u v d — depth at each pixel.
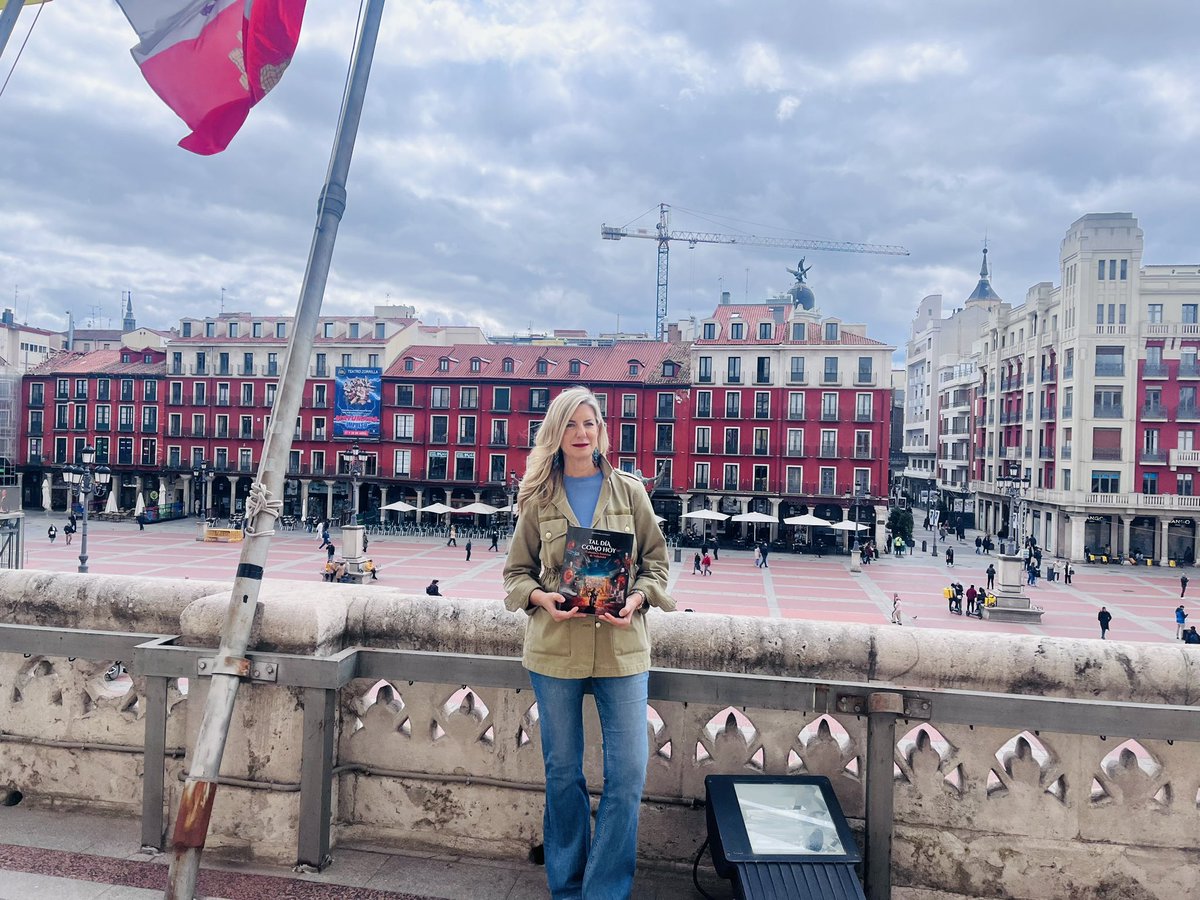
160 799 2.99
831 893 2.36
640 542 2.51
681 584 36.38
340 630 3.08
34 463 65.88
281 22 3.65
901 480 100.69
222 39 3.67
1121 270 48.91
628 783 2.40
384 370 61.22
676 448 57.31
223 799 2.97
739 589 35.25
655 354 61.34
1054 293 54.38
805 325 57.16
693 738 2.96
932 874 2.82
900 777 2.85
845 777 2.88
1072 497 48.44
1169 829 2.72
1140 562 47.62
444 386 60.12
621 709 2.42
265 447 2.72
